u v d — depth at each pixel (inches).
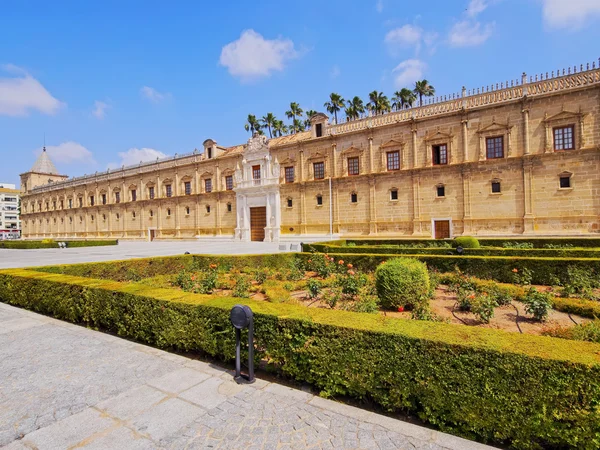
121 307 315.0
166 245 1695.4
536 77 1124.5
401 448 152.1
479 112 1211.9
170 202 2188.7
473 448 152.6
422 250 676.1
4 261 983.6
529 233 1113.4
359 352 187.3
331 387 197.3
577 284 414.9
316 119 1612.9
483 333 177.2
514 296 410.0
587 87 1032.8
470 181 1225.4
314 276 594.9
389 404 179.6
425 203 1320.1
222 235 1950.1
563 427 142.5
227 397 200.8
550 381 144.5
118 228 2480.3
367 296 405.1
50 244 1958.7
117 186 2486.5
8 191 5132.9
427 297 370.3
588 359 142.8
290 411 184.5
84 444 159.2
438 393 164.9
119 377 229.3
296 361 210.1
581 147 1047.0
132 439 162.2
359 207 1485.0
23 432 169.3
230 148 2084.2
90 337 315.6
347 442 156.7
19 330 339.6
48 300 391.5
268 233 1720.0
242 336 237.3
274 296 420.8
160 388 213.2
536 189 1118.4
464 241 828.6
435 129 1298.0
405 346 174.7
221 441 159.0
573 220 1064.8
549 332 262.2
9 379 227.6
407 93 2233.0
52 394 206.8
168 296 291.6
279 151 1724.9
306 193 1638.8
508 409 150.9
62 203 2952.8
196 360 258.4
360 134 1481.3
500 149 1186.6
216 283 503.5
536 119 1117.7
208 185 2023.9
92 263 596.7
